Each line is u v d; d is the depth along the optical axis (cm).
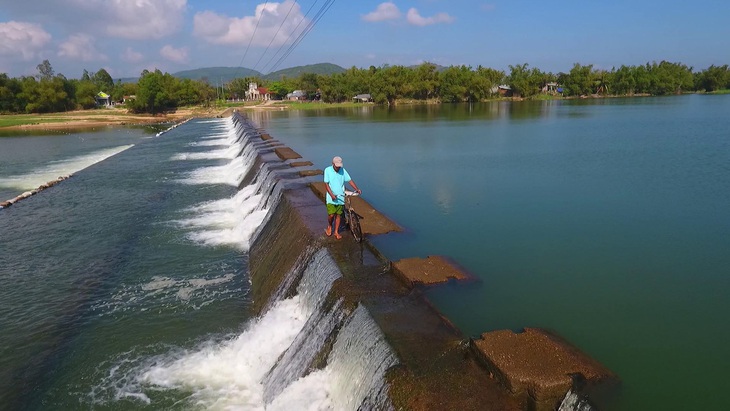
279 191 1911
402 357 747
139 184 2866
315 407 859
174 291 1411
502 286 1068
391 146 3484
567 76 13275
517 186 2048
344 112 8869
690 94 13475
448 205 1761
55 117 9669
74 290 1449
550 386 641
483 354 722
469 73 11806
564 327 898
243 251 1716
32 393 998
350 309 946
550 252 1273
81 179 3066
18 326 1254
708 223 1481
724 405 675
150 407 941
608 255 1249
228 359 1086
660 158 2616
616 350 821
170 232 1933
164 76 11431
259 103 13425
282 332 1118
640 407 671
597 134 3834
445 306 964
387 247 1296
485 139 3747
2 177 3303
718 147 2952
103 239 1884
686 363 782
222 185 2775
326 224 1427
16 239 1927
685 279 1098
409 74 11969
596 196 1841
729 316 931
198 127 6938
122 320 1262
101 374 1046
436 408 638
